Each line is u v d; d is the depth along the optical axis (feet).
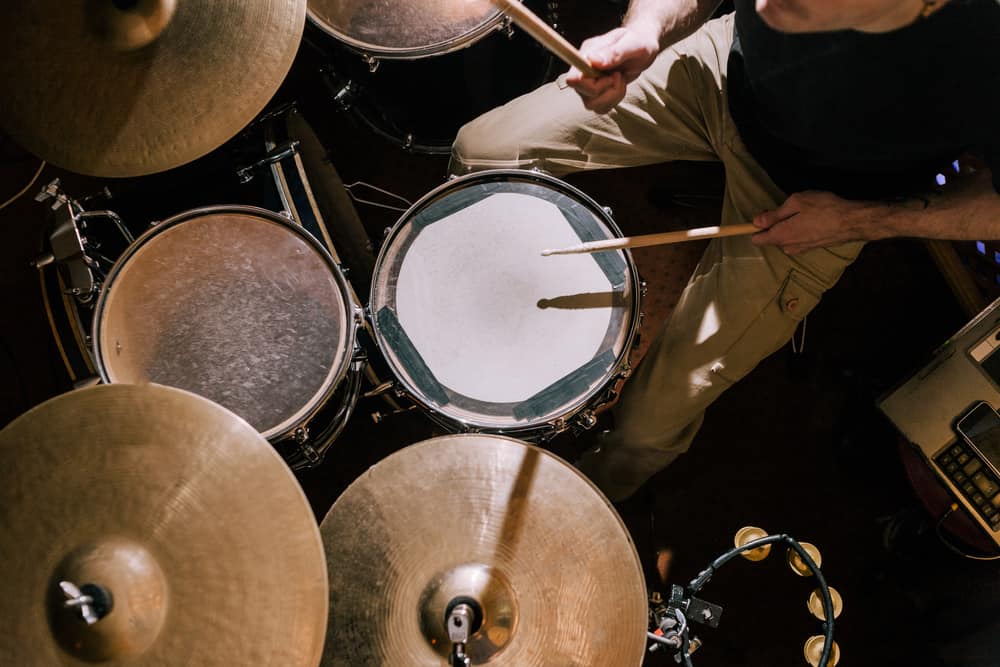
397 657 5.16
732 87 5.97
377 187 8.55
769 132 5.76
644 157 6.82
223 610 4.67
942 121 4.78
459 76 7.11
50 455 4.75
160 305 6.04
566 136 6.72
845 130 5.15
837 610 5.86
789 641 7.27
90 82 6.02
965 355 6.23
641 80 6.54
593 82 5.30
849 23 4.02
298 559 4.71
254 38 6.04
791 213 5.77
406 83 7.13
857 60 4.58
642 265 8.23
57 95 6.03
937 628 6.99
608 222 6.14
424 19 6.80
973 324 6.25
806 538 7.57
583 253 6.09
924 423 6.38
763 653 7.24
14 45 5.92
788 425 7.89
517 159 6.79
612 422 7.93
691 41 6.46
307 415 5.78
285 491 4.74
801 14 3.95
